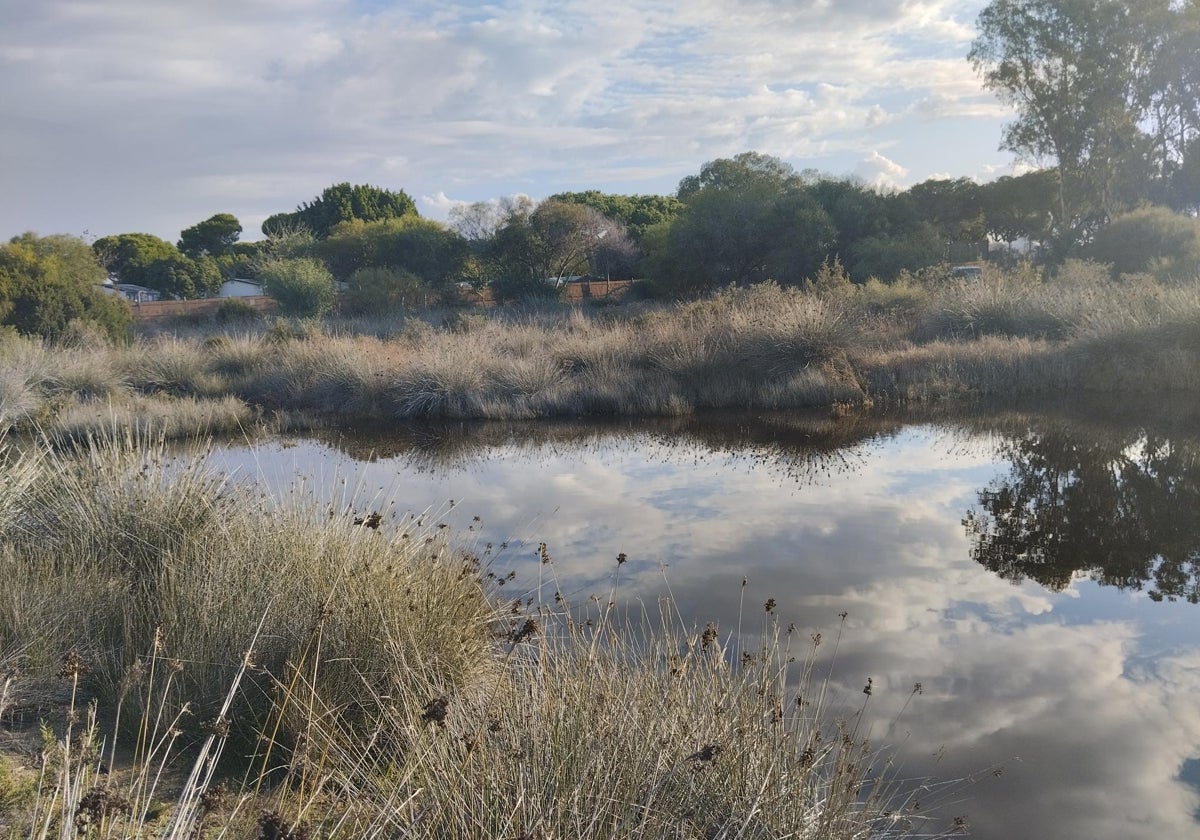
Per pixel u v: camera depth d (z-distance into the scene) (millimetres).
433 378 15742
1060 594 6113
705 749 2840
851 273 28453
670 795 2904
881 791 3748
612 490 9477
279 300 30922
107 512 5680
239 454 12117
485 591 5605
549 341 19234
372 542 5000
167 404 15148
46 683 3891
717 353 16234
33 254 22688
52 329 19844
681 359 16141
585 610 5699
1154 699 4582
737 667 4473
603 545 7344
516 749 2920
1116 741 4156
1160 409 12977
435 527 7141
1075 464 10117
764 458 11102
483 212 41750
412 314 30203
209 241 68688
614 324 20344
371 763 3436
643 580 6402
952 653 5145
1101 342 15242
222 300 33094
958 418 13219
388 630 4105
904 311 20578
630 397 15281
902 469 10211
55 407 14773
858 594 6105
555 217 36594
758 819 2932
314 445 13039
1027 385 14961
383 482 10000
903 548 7156
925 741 4168
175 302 32750
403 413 15445
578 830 2564
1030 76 34375
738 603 5918
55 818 2570
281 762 3510
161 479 6051
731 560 6887
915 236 28578
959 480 9570
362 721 3795
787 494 9109
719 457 11281
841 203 31312
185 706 3059
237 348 19312
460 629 4469
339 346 18031
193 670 3902
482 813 2719
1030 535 7492
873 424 13172
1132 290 17547
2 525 5473
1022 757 4016
